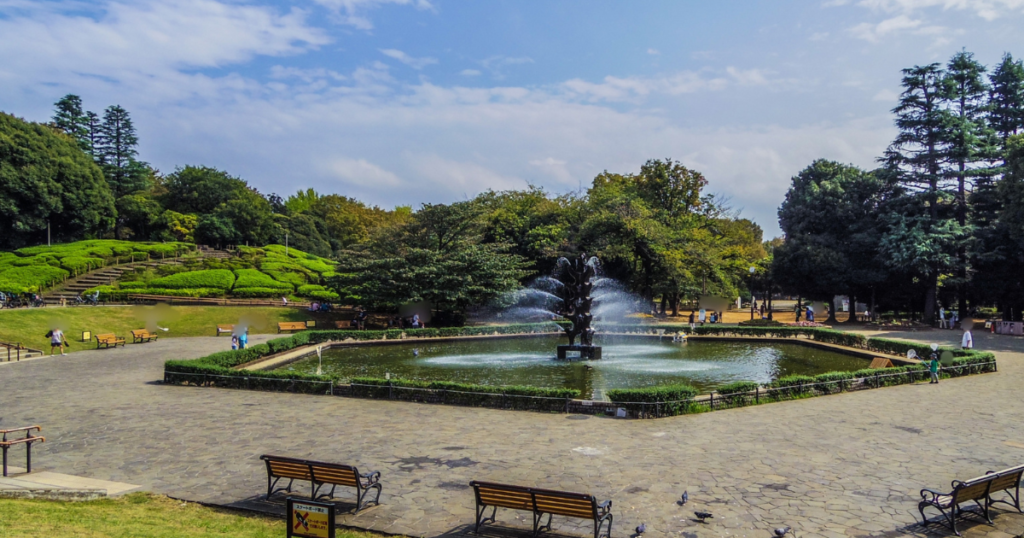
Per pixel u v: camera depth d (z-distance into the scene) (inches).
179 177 4050.2
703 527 388.5
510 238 2484.0
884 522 394.6
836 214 2219.5
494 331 1734.7
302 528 318.7
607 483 473.4
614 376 1061.1
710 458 538.9
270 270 2913.4
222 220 3725.4
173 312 2049.7
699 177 2687.0
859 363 1220.5
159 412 752.3
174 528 370.6
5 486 456.8
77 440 616.1
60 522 360.2
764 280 2615.7
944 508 384.2
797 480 477.1
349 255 2133.4
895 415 709.9
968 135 1990.7
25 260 2625.5
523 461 534.6
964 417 697.6
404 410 759.1
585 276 1296.8
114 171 4028.1
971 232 1927.9
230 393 887.1
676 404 723.4
